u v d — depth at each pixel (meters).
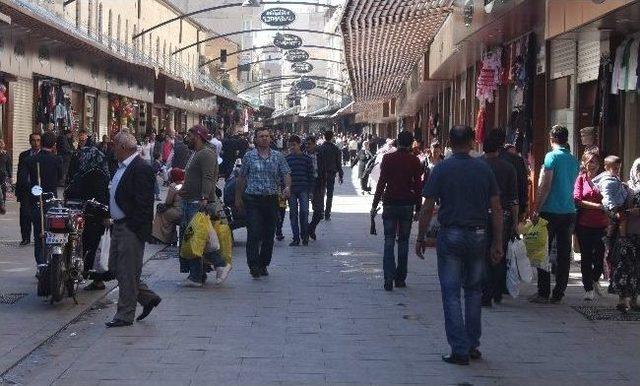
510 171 11.56
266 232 13.98
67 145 29.19
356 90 54.28
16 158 27.86
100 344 9.39
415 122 55.59
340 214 25.55
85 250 12.23
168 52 58.53
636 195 11.20
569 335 10.06
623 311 11.32
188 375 8.19
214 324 10.39
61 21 29.55
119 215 10.27
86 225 12.17
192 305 11.55
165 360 8.73
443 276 8.87
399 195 12.82
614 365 8.77
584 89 16.59
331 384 7.95
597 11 13.20
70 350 9.20
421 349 9.31
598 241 12.15
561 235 11.92
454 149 9.00
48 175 14.08
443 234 8.87
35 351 9.20
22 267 14.34
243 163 13.84
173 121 59.62
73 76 33.22
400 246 13.04
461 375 8.34
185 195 13.05
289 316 10.90
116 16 44.41
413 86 41.66
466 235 8.80
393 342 9.59
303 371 8.38
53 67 30.78
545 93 18.45
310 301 11.91
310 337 9.78
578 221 12.11
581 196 12.07
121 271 10.26
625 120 14.94
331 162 23.09
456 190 8.82
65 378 8.07
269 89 115.56
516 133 19.94
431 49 30.98
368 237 19.80
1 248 16.41
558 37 15.62
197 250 12.65
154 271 14.52
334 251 17.30
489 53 22.11
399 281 13.12
